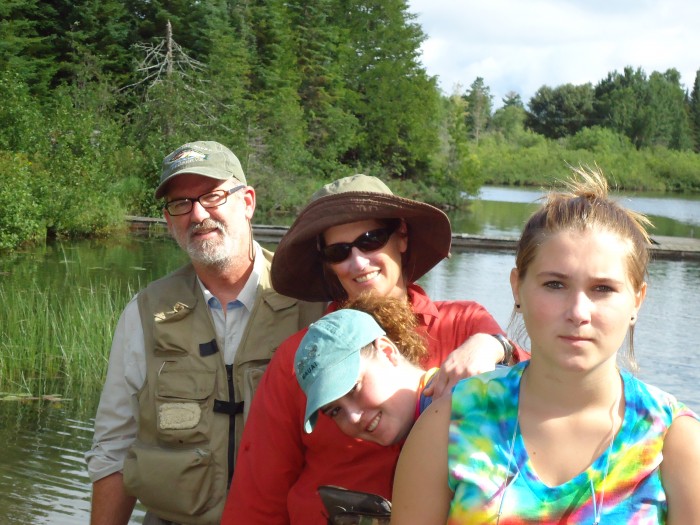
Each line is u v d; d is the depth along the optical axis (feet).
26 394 24.45
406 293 9.14
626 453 5.41
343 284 8.89
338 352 6.85
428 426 5.83
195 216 9.84
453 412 5.78
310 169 130.31
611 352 5.41
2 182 59.57
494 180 233.76
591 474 5.40
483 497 5.51
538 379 5.60
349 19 163.43
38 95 110.42
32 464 19.43
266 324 9.96
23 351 27.37
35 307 34.37
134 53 123.44
